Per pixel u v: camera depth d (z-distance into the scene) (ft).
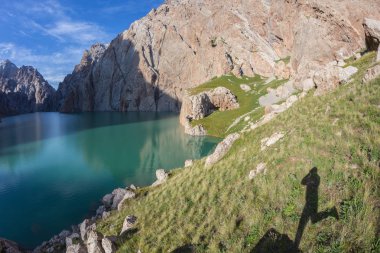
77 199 167.22
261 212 52.16
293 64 408.05
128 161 249.55
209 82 548.72
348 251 35.73
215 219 59.21
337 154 54.39
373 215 38.52
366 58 150.51
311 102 107.65
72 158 269.44
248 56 609.42
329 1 322.55
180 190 84.58
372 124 58.23
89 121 586.86
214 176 80.12
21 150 316.40
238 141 104.73
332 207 43.45
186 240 56.90
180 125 440.86
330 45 320.70
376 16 278.26
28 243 121.70
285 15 517.55
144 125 474.08
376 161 48.34
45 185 195.00
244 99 416.46
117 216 95.20
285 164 61.36
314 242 39.58
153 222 72.13
